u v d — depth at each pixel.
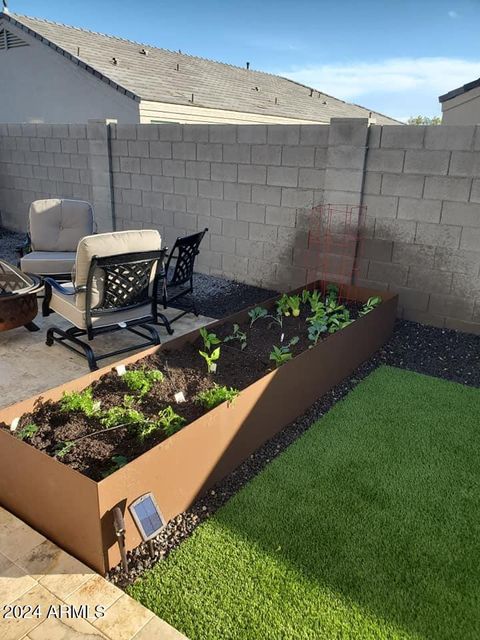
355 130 4.68
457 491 2.55
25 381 3.71
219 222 6.05
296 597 1.95
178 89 11.95
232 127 5.56
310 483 2.60
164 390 2.94
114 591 1.96
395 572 2.07
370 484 2.60
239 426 2.69
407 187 4.56
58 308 4.22
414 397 3.50
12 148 8.29
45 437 2.43
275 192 5.47
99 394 2.87
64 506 2.06
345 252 5.09
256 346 3.71
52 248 5.75
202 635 1.81
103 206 7.14
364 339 3.98
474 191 4.23
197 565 2.09
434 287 4.66
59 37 12.23
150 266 3.99
